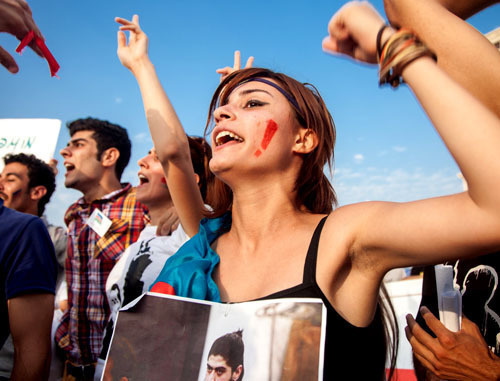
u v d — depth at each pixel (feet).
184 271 3.72
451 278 4.17
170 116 5.42
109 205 11.11
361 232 3.14
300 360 2.80
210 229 4.44
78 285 10.01
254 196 3.97
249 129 3.96
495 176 2.30
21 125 11.52
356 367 3.05
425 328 4.18
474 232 2.47
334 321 3.06
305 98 4.33
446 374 3.62
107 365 3.33
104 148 12.01
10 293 5.61
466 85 3.23
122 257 7.93
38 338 5.59
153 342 3.31
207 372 3.05
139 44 5.93
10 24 5.66
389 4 3.19
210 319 3.25
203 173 8.53
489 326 3.96
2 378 6.93
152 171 9.38
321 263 3.21
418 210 2.78
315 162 4.25
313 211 4.38
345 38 3.13
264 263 3.59
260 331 2.99
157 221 9.66
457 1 3.40
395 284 7.87
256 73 4.58
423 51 2.58
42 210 11.27
